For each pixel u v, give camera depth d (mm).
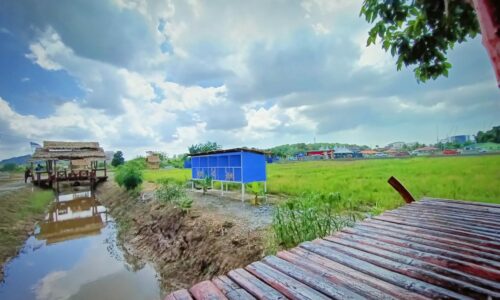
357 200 9680
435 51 3730
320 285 2193
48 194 22469
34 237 11938
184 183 18969
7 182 30281
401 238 3418
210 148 43281
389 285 2172
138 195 16938
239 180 12547
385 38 3838
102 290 7027
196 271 6805
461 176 12680
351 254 2900
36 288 7238
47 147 27547
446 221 4191
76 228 13430
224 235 7242
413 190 11086
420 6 3457
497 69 1311
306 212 5562
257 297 2033
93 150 29875
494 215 4512
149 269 8109
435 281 2205
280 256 2902
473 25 3340
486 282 2141
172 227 9602
